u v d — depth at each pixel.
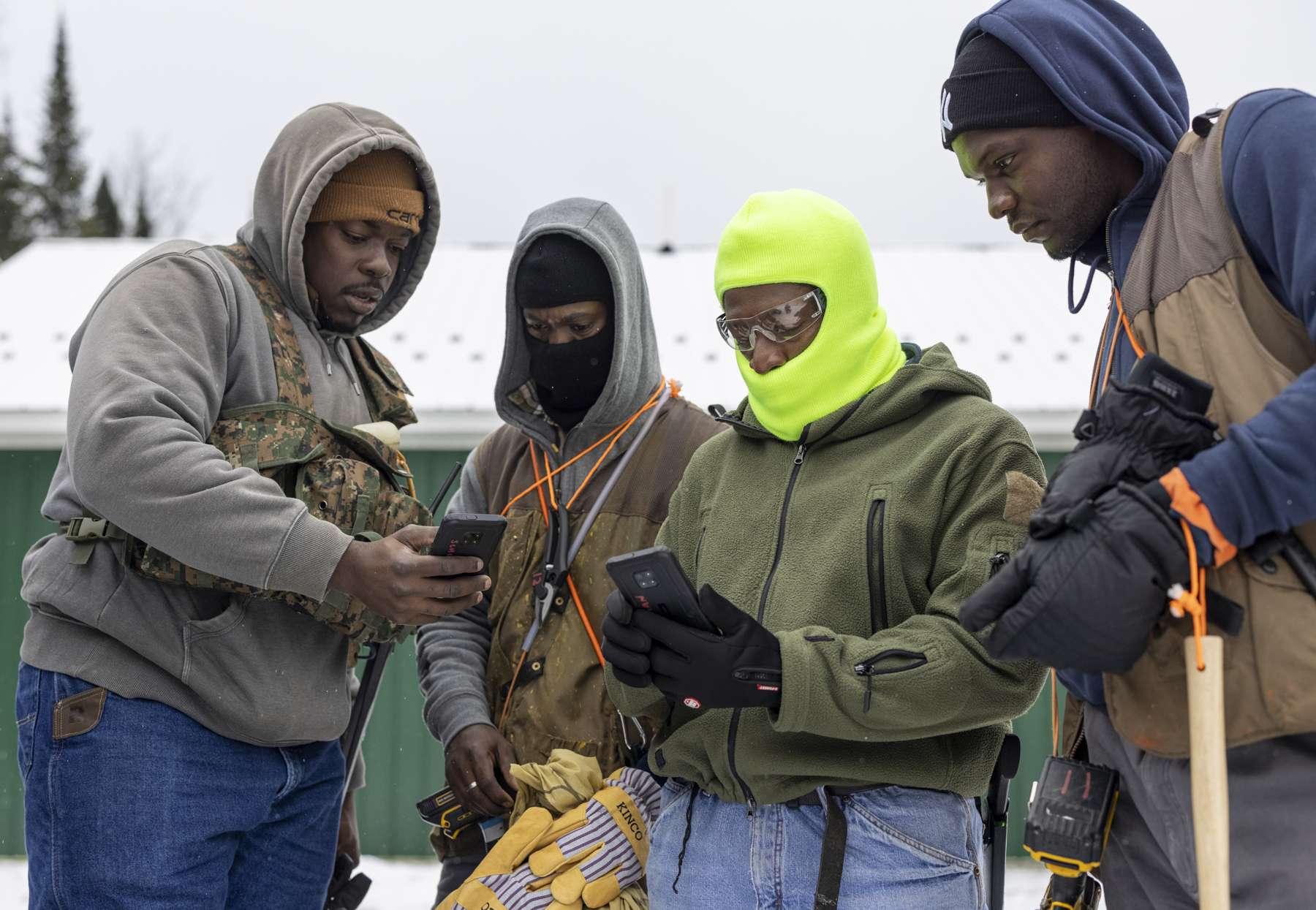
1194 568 1.72
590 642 2.98
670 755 2.42
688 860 2.37
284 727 2.63
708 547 2.51
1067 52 2.07
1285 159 1.81
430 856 7.18
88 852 2.47
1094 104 2.06
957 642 2.14
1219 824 1.69
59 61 42.47
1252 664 1.76
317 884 2.88
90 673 2.51
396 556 2.44
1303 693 1.72
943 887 2.22
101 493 2.41
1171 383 1.83
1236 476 1.70
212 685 2.55
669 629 2.12
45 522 7.61
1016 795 6.96
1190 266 1.92
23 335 8.44
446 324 8.62
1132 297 2.00
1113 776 2.05
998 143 2.12
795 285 2.40
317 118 2.82
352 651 2.89
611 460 3.12
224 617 2.55
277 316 2.75
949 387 2.39
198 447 2.43
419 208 2.91
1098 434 1.87
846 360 2.42
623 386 3.10
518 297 3.12
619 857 2.72
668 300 9.04
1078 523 1.77
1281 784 1.79
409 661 7.29
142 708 2.53
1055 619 1.76
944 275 9.62
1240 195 1.87
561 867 2.70
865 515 2.31
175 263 2.64
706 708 2.15
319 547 2.42
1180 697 1.83
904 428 2.40
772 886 2.25
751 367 2.50
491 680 3.12
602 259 3.06
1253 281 1.88
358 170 2.81
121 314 2.54
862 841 2.21
